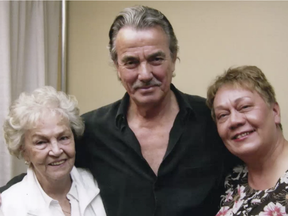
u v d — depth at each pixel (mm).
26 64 2207
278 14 1913
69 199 1347
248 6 1970
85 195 1355
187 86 2125
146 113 1404
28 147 1255
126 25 1258
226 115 1171
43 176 1278
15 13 2053
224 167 1387
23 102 1271
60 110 1272
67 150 1266
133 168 1372
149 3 2199
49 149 1230
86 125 1490
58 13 2436
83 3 2404
